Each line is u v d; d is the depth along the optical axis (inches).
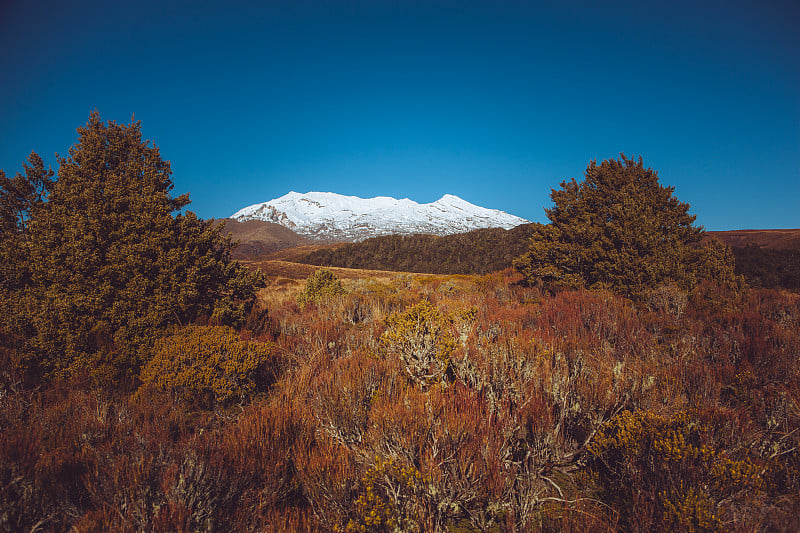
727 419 126.3
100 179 255.3
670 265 434.6
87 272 220.7
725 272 523.5
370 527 91.1
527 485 104.5
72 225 222.4
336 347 259.9
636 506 97.9
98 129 272.1
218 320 250.5
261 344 214.1
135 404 163.3
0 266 216.2
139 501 94.3
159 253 240.1
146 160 283.7
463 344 195.6
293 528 91.2
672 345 247.6
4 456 103.8
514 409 143.4
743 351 216.4
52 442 125.4
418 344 189.5
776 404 145.2
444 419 123.3
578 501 105.7
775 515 93.1
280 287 972.6
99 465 111.5
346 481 103.8
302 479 109.3
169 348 188.2
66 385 187.6
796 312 332.2
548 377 157.8
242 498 103.0
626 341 261.6
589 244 568.1
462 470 105.7
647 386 156.6
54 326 203.6
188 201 289.7
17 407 153.6
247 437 126.2
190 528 92.8
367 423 136.9
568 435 136.1
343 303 437.1
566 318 333.4
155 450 117.1
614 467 120.7
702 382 176.4
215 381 173.6
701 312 354.9
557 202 668.7
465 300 496.4
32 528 90.6
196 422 161.2
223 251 300.4
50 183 292.7
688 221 604.1
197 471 103.7
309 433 135.0
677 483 100.3
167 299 232.7
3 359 186.1
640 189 598.9
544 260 633.0
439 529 96.5
